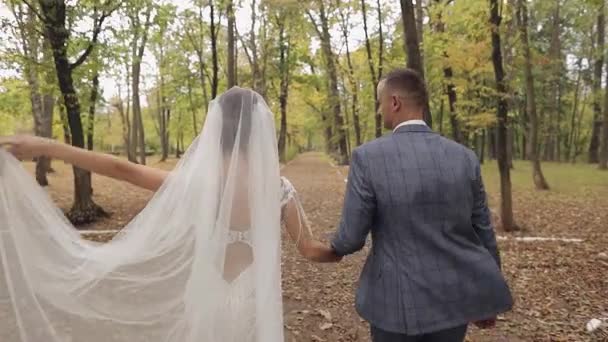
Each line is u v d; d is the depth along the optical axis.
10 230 1.86
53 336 1.85
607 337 4.02
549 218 10.20
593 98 29.23
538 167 15.86
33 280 1.86
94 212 9.73
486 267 1.90
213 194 1.82
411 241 1.87
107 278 1.89
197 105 29.91
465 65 9.05
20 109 14.88
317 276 5.81
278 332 1.79
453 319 1.84
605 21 24.75
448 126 23.20
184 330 1.81
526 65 10.72
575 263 6.36
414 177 1.89
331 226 9.47
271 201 1.85
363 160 1.94
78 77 9.87
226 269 1.83
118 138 40.06
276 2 20.31
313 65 30.53
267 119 1.92
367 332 4.21
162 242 1.87
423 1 13.60
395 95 2.05
